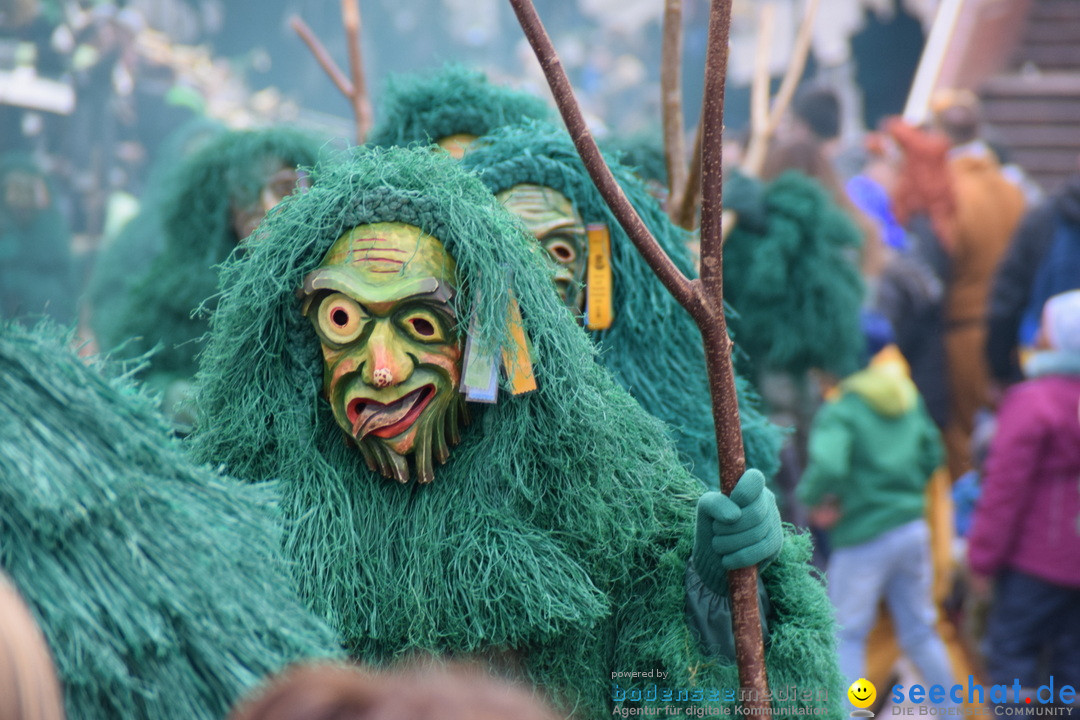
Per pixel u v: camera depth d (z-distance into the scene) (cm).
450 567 436
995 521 852
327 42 2677
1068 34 1853
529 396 439
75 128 1834
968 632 941
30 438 309
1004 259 1188
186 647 319
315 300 436
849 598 868
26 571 302
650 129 862
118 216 1658
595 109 2811
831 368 905
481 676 193
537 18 418
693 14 2295
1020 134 1758
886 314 1130
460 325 430
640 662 456
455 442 447
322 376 450
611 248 538
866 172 1374
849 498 869
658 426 482
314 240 437
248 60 2628
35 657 242
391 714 182
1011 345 1192
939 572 969
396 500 446
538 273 443
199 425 462
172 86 2058
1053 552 829
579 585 437
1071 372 840
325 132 873
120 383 351
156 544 323
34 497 301
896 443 869
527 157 525
